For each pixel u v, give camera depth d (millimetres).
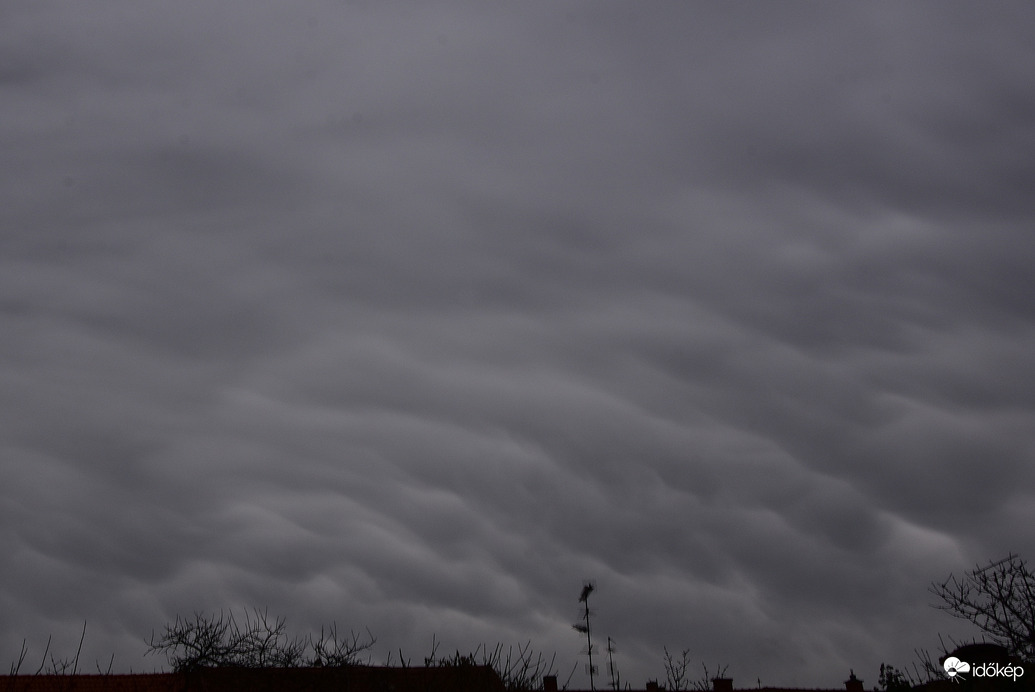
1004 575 21688
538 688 23031
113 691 24641
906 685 28203
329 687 22062
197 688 22109
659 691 36281
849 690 36625
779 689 36594
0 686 24203
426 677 22672
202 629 22531
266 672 22297
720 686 35875
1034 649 20797
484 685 22266
